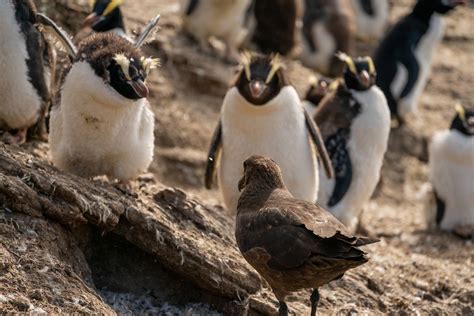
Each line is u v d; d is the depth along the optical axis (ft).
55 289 32.04
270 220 31.42
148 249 36.52
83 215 35.60
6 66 41.42
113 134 38.96
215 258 36.91
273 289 32.99
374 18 94.84
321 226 30.01
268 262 31.22
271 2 76.07
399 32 78.13
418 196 61.72
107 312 32.60
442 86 88.84
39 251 33.32
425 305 41.96
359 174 52.26
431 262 47.91
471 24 105.09
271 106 43.39
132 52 38.27
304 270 30.66
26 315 30.14
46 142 45.80
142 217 36.40
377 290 42.22
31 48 42.01
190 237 37.60
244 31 74.64
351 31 84.89
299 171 44.93
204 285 36.94
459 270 47.73
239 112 43.91
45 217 35.01
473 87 89.45
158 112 63.87
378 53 78.48
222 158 45.70
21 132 44.50
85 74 37.60
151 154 41.14
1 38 41.04
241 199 33.81
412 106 78.07
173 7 79.10
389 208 65.67
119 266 37.35
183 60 69.00
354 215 53.52
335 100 52.90
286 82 44.34
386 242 55.83
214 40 77.30
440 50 97.19
